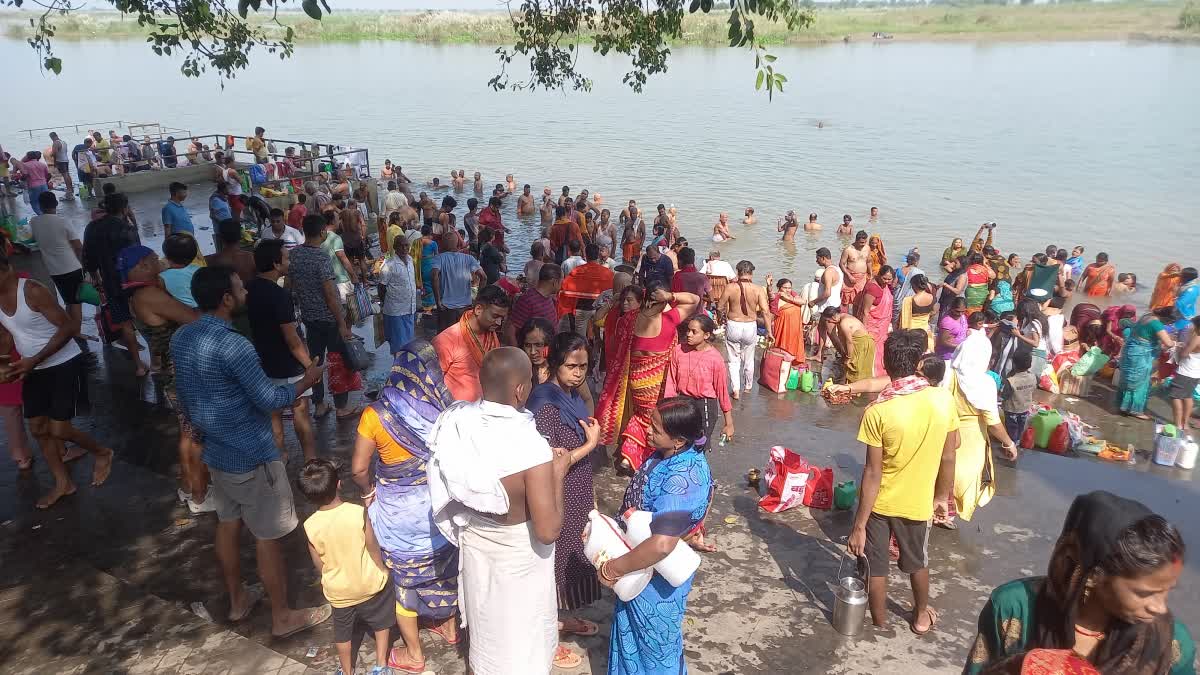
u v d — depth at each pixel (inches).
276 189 886.4
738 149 1533.0
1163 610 79.6
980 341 219.5
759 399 354.3
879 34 5777.6
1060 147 1593.3
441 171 1298.0
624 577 142.3
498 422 130.3
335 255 392.8
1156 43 5403.5
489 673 143.4
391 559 161.8
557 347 175.2
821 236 957.2
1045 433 333.7
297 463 263.6
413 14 5895.7
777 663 173.9
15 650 167.5
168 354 255.0
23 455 247.1
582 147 1534.2
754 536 225.9
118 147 981.8
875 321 392.2
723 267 439.2
